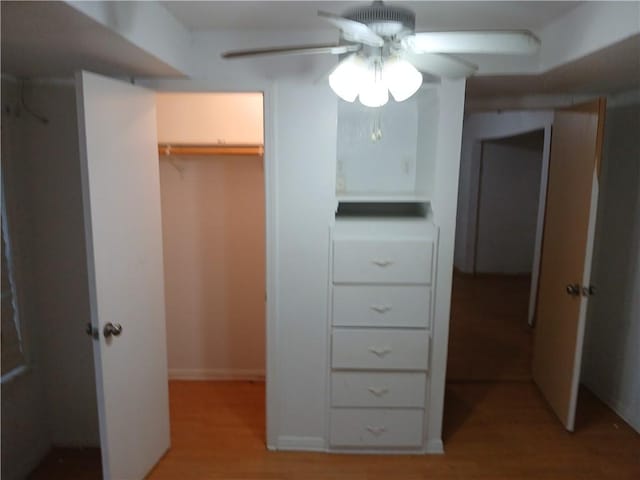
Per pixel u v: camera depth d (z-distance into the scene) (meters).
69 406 2.57
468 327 4.51
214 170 3.17
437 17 2.01
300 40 2.22
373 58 1.50
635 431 2.74
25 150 2.32
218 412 2.95
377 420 2.50
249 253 3.25
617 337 2.92
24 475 2.37
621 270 2.88
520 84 2.60
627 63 2.01
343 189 2.66
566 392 2.76
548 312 3.09
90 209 1.79
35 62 1.94
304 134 2.29
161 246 2.39
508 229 6.42
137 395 2.19
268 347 2.49
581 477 2.35
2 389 2.22
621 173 2.88
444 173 2.30
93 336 1.88
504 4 1.87
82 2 1.27
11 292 2.29
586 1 1.82
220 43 2.24
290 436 2.58
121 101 1.98
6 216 2.23
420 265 2.33
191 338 3.36
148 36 1.75
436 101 2.28
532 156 6.22
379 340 2.41
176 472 2.38
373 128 2.63
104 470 1.97
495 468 2.42
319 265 2.40
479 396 3.17
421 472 2.39
